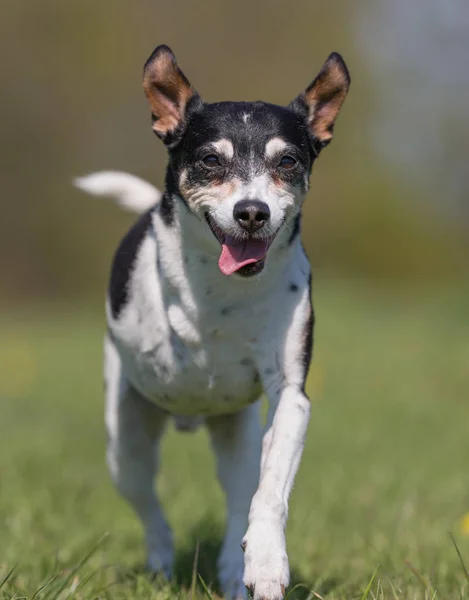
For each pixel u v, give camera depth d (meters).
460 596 4.63
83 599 4.53
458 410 11.60
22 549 5.88
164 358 5.11
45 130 29.20
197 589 5.22
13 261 29.19
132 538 6.60
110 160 29.20
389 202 31.12
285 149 4.90
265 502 4.38
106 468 8.92
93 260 29.30
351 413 11.42
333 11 30.25
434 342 16.62
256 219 4.61
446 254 31.89
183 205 4.92
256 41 29.97
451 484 8.11
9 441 9.91
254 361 4.96
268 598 4.14
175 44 29.77
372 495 7.78
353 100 30.14
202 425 5.73
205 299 4.88
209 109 5.01
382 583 5.02
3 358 15.43
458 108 30.36
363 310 20.61
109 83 29.28
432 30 30.20
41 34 29.16
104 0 29.27
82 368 15.57
